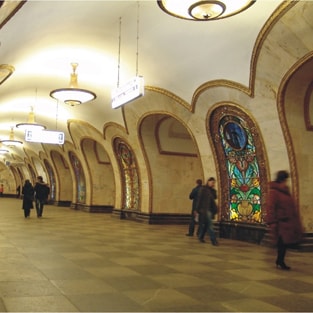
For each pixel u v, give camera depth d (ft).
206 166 39.42
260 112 30.78
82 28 27.76
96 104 49.47
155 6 24.68
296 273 20.94
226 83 31.68
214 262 23.61
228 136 35.81
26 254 24.27
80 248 27.53
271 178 31.45
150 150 49.73
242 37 26.73
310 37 23.24
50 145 83.61
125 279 18.30
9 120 73.20
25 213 54.44
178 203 51.21
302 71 26.40
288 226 21.71
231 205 36.94
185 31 27.68
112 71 37.86
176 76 34.96
